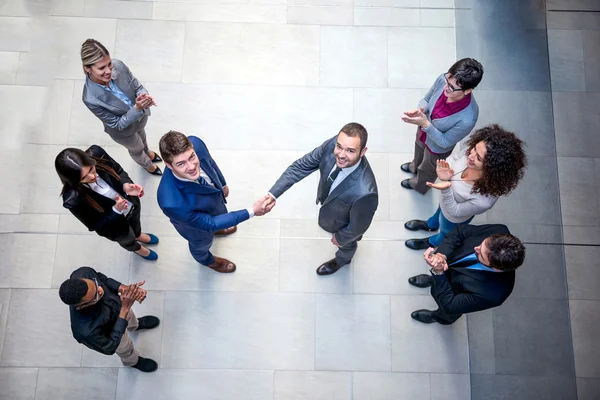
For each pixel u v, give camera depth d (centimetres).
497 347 317
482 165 265
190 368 359
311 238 388
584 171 266
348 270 381
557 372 251
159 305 370
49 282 373
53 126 410
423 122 304
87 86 307
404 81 430
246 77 429
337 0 447
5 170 397
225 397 354
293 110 421
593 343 247
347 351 364
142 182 401
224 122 417
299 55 435
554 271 259
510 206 309
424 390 359
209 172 298
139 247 353
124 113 320
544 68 277
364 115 421
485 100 364
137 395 353
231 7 445
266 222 390
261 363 361
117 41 433
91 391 353
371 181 264
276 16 444
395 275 381
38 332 363
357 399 356
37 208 389
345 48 438
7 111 411
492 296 256
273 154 409
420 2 446
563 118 270
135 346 361
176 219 275
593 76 271
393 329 369
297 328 368
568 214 260
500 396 313
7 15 433
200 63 431
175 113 418
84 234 384
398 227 393
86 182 274
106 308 283
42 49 427
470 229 279
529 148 290
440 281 279
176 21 440
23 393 352
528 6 296
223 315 370
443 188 287
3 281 373
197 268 379
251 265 380
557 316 253
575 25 277
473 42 393
